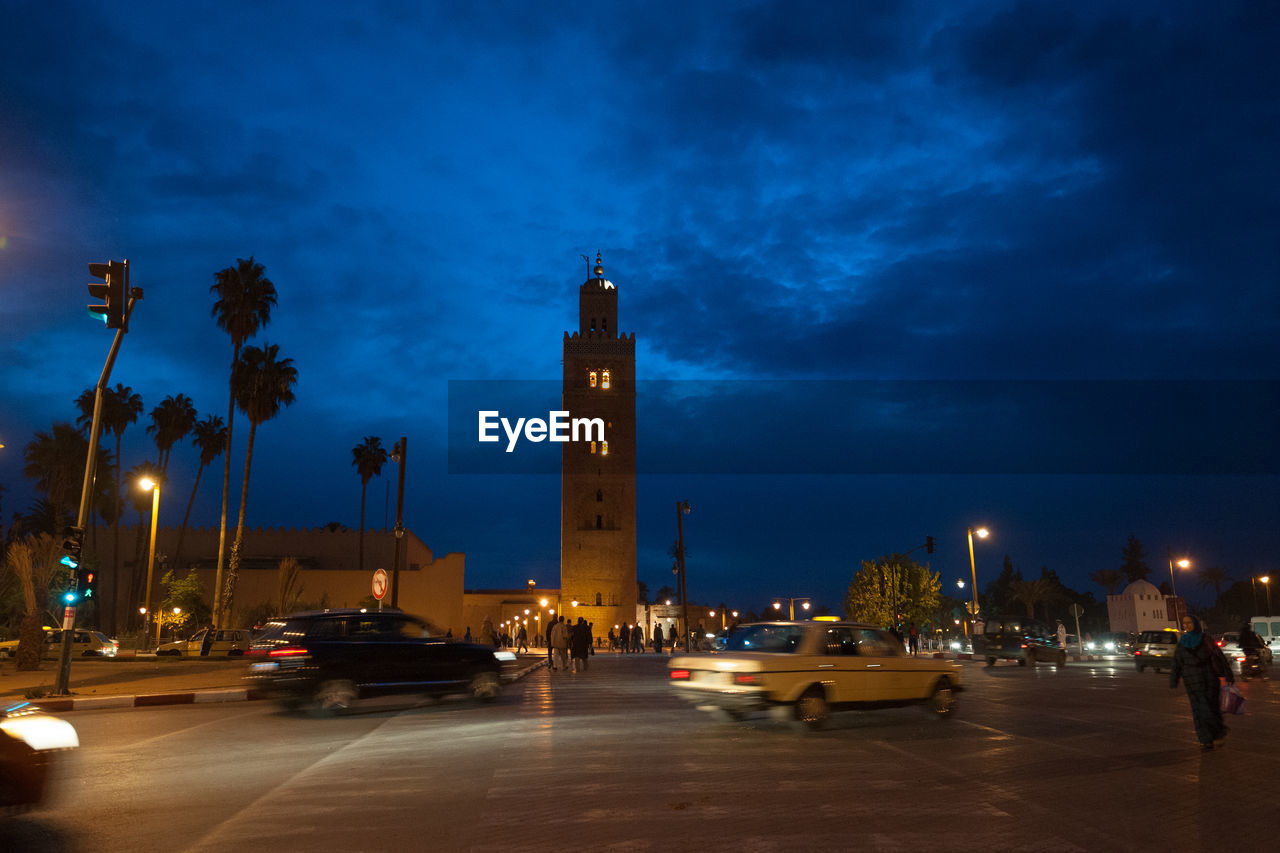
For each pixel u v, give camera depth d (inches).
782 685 493.0
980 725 526.6
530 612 3319.4
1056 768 369.7
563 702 683.4
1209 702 416.8
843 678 511.8
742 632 553.9
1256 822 271.3
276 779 352.8
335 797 314.8
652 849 243.0
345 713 602.9
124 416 2733.8
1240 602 4296.3
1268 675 1064.2
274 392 1964.8
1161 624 3344.0
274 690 586.6
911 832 259.6
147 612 1609.3
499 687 669.3
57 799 296.7
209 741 470.0
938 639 2610.7
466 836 258.4
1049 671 1222.9
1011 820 274.2
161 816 287.3
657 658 1721.2
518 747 434.0
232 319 1866.4
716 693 502.0
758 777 349.1
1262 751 418.0
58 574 1346.0
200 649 1528.1
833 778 346.3
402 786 335.0
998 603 5280.5
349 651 604.4
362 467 3341.5
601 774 357.1
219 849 246.4
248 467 1952.5
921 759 393.7
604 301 3248.0
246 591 2504.9
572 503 3051.2
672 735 478.3
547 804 300.8
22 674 953.5
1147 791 319.9
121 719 591.2
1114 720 554.3
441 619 2578.7
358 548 2920.8
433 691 630.5
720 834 258.5
